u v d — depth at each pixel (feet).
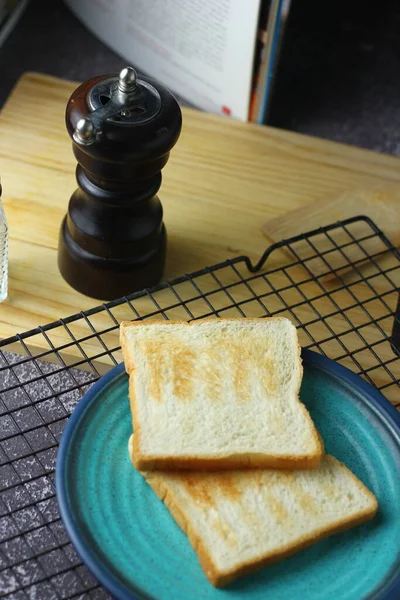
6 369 2.68
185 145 3.31
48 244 3.00
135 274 2.81
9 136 3.26
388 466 2.41
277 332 2.56
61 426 2.64
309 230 3.08
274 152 3.34
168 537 2.27
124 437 2.40
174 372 2.44
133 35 3.60
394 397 2.70
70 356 2.72
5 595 2.18
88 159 2.54
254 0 3.13
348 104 3.72
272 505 2.28
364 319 2.89
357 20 4.00
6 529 2.45
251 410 2.40
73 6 3.80
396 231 3.10
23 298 2.85
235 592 2.20
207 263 3.00
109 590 2.12
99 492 2.30
